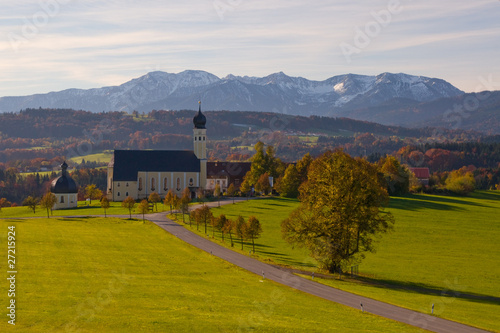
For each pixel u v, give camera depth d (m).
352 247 109.75
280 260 119.69
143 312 73.81
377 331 68.31
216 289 88.81
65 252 119.38
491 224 189.75
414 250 144.25
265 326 68.75
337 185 106.00
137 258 115.44
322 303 82.00
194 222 171.50
